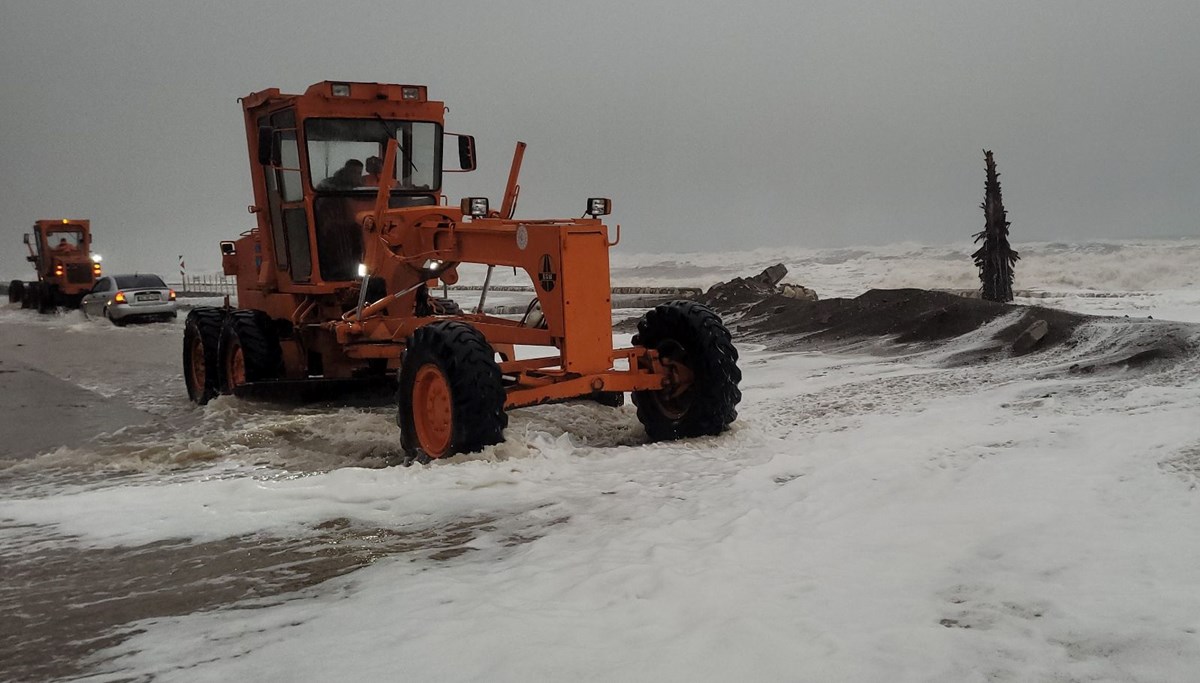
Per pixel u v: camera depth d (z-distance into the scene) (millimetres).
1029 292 24938
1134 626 3143
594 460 6605
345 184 9820
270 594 4152
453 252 8227
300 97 9555
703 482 5805
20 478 7297
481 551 4648
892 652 3092
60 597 4234
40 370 15234
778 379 10570
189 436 8891
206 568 4582
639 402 7867
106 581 4441
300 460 7500
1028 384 8422
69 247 30875
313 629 3627
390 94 9805
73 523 5496
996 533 4203
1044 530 4176
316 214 9727
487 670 3105
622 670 3055
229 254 12203
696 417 7340
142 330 23859
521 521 5145
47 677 3332
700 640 3246
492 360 6711
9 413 10766
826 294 30547
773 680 2939
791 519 4707
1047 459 5406
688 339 7414
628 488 5750
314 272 9789
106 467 7543
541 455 6621
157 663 3389
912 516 4574
